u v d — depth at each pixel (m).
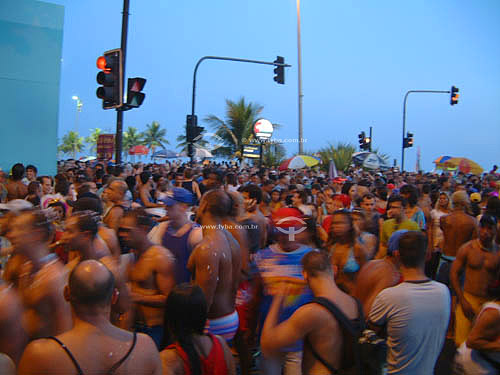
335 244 4.16
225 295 3.54
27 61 11.35
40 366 1.87
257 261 3.48
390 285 3.38
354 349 2.42
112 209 5.22
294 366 2.97
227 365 2.51
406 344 2.76
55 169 11.82
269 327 2.80
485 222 4.31
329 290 2.55
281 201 7.78
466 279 4.49
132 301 3.47
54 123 11.76
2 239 3.78
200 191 9.52
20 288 2.78
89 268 2.07
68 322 2.86
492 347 2.75
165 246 4.18
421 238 2.90
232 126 31.00
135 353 2.04
